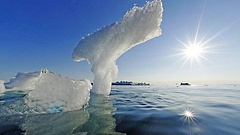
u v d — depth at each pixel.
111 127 3.21
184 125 3.33
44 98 4.56
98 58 8.73
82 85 5.29
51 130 3.05
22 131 3.01
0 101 5.77
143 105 5.56
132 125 3.32
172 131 2.98
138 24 7.87
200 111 4.66
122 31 8.16
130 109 4.88
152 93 10.56
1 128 3.15
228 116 4.10
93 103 5.91
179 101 6.72
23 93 8.62
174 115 4.13
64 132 2.96
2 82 9.79
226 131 3.01
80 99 4.97
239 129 3.12
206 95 9.69
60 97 4.68
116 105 5.52
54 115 4.13
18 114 4.14
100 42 8.72
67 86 4.93
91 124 3.40
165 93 10.87
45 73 4.99
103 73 8.88
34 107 4.39
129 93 10.19
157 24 7.62
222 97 8.54
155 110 4.74
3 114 4.05
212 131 3.00
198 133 2.90
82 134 2.85
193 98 7.93
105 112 4.46
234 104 6.00
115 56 8.34
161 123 3.45
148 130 3.03
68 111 4.55
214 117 3.98
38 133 2.90
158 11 7.61
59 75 5.09
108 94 8.82
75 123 3.48
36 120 3.68
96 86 8.91
